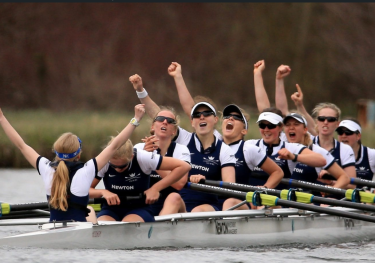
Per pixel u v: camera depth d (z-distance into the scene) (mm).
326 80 183375
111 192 30141
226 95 194125
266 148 39688
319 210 31688
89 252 26766
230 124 36375
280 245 33375
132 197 30172
